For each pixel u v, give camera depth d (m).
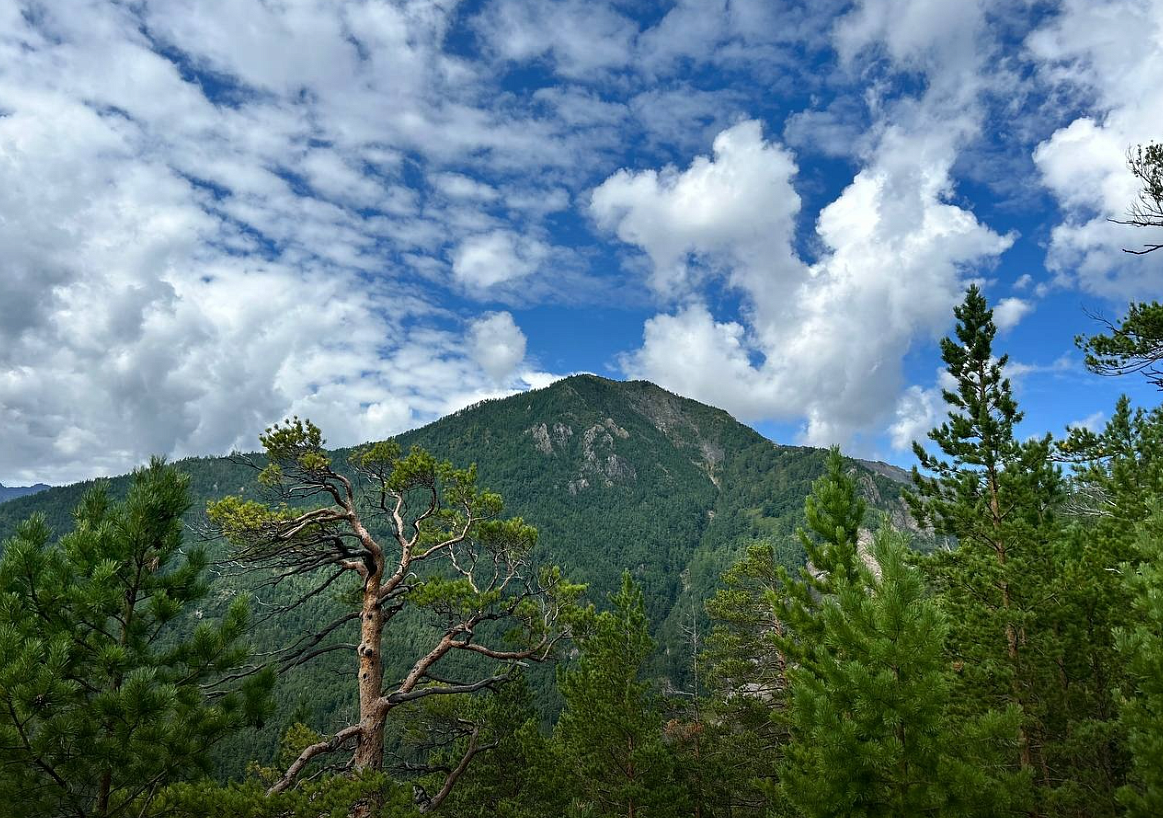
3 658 6.67
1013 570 11.09
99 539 7.86
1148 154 11.47
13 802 6.58
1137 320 12.26
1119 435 15.95
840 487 11.81
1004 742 7.67
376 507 16.03
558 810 23.30
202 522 12.27
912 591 7.27
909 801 6.78
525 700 29.53
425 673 15.12
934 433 13.86
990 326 13.70
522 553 17.05
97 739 6.93
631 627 22.81
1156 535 7.48
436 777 23.89
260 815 8.59
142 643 7.85
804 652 10.65
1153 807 6.27
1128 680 9.21
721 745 27.98
